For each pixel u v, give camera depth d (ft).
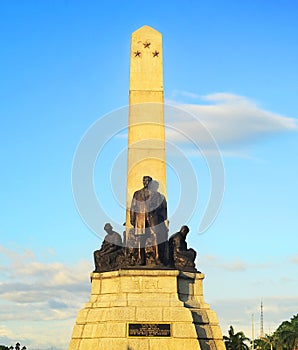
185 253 151.12
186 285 147.33
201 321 142.61
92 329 141.38
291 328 474.08
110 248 151.53
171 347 137.08
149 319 138.72
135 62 168.76
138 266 145.69
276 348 421.18
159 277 144.46
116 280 145.89
